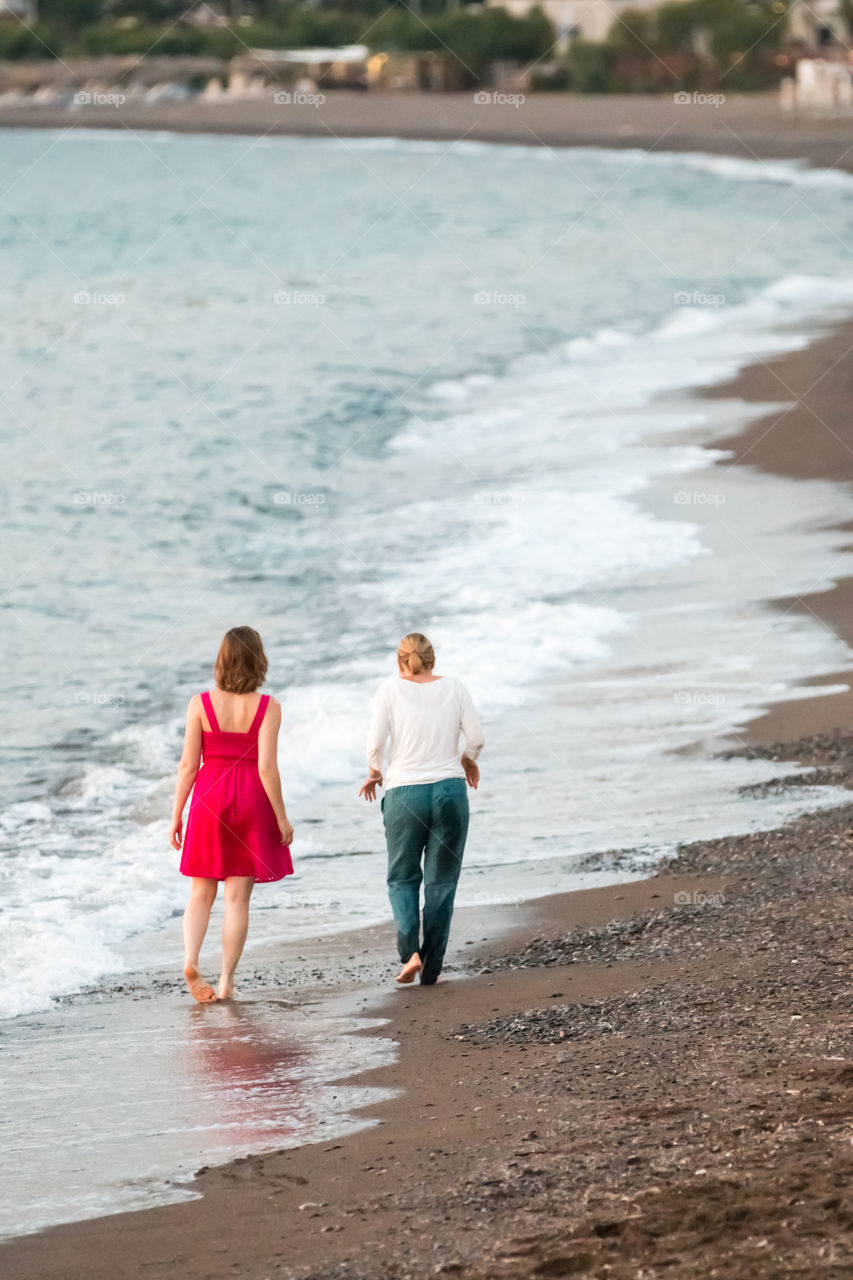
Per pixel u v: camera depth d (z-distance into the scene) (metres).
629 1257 13.16
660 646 42.62
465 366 98.56
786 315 112.75
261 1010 22.55
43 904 27.48
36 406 90.00
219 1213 15.50
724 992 21.00
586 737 35.69
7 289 146.75
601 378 90.75
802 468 64.50
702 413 77.69
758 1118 16.00
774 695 38.03
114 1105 18.88
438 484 66.00
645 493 61.28
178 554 56.50
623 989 21.83
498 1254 13.58
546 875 27.78
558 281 140.62
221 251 179.00
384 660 42.62
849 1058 17.62
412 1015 21.84
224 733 23.69
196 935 23.39
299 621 47.09
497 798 31.98
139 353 109.50
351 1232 14.59
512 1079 18.62
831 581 48.09
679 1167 14.92
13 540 58.72
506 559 53.03
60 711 39.91
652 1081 17.81
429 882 23.81
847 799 30.56
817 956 22.09
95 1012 22.81
